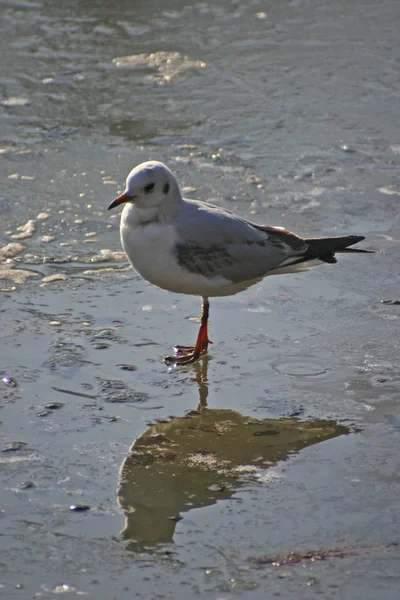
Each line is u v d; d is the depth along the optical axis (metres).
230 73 18.88
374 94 18.17
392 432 9.33
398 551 7.63
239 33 20.55
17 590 7.14
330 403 9.84
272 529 7.90
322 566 7.46
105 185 14.78
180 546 7.68
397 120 17.22
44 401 9.70
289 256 11.02
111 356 10.62
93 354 10.63
